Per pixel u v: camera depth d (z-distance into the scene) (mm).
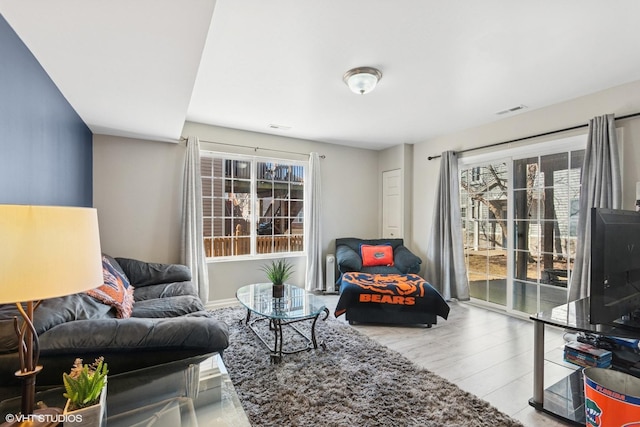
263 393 1913
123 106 2531
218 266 4008
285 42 2000
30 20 1424
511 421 1701
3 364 1166
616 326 1702
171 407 1345
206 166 3988
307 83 2645
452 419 1706
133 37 1568
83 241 982
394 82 2621
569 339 2078
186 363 1483
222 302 4016
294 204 4676
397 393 1934
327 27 1838
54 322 1364
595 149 2727
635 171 2576
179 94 2287
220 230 4090
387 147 5125
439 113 3416
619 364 1809
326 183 4852
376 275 3689
